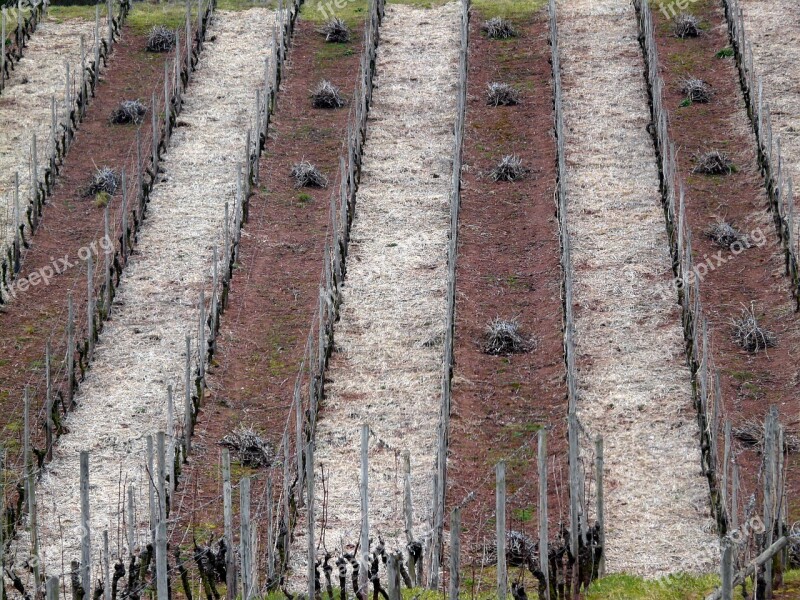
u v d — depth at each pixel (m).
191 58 76.88
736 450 46.66
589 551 38.59
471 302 56.97
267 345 54.66
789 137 67.88
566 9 84.00
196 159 68.12
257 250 60.94
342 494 45.59
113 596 38.19
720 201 63.53
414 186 66.00
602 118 71.19
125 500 45.03
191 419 48.34
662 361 52.47
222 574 40.19
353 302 57.06
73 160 68.62
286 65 78.19
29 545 42.72
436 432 48.88
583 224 61.97
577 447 38.94
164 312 56.56
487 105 73.44
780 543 35.09
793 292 55.38
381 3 83.69
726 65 76.00
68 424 49.53
